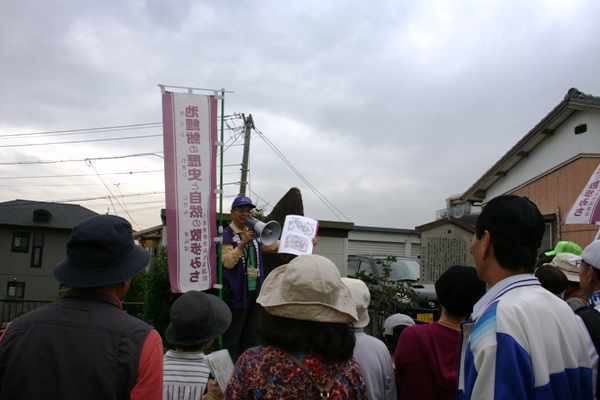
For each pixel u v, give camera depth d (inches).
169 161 185.0
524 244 64.7
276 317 67.5
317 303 65.2
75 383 64.0
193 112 187.9
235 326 190.5
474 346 60.9
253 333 198.8
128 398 66.2
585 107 387.5
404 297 248.4
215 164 189.2
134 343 67.8
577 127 408.8
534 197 463.5
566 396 57.5
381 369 96.4
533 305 59.9
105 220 74.1
